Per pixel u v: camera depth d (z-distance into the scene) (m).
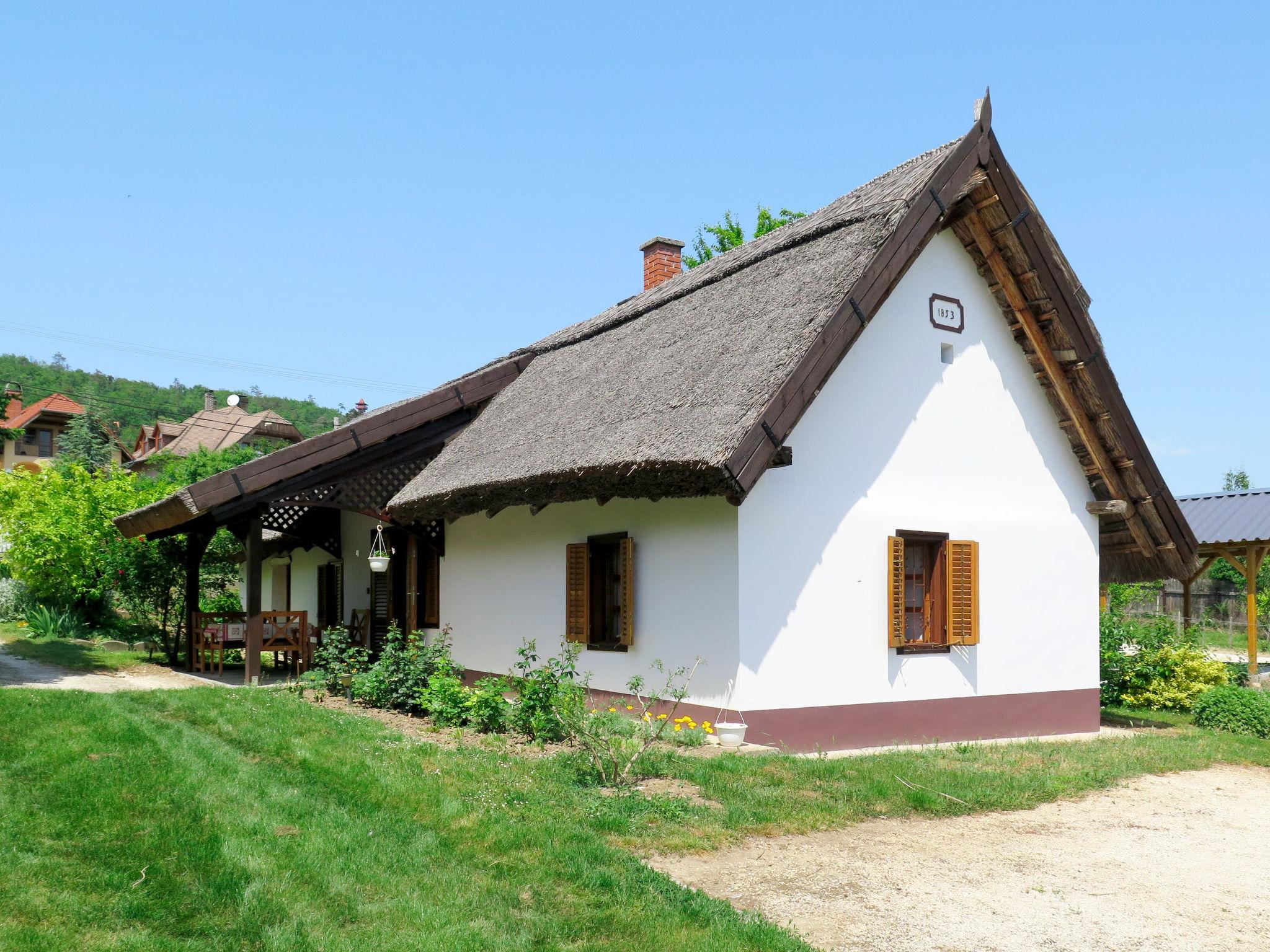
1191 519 19.94
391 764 8.24
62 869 5.62
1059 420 12.59
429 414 15.82
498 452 13.41
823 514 10.46
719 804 7.50
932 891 5.95
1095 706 12.55
